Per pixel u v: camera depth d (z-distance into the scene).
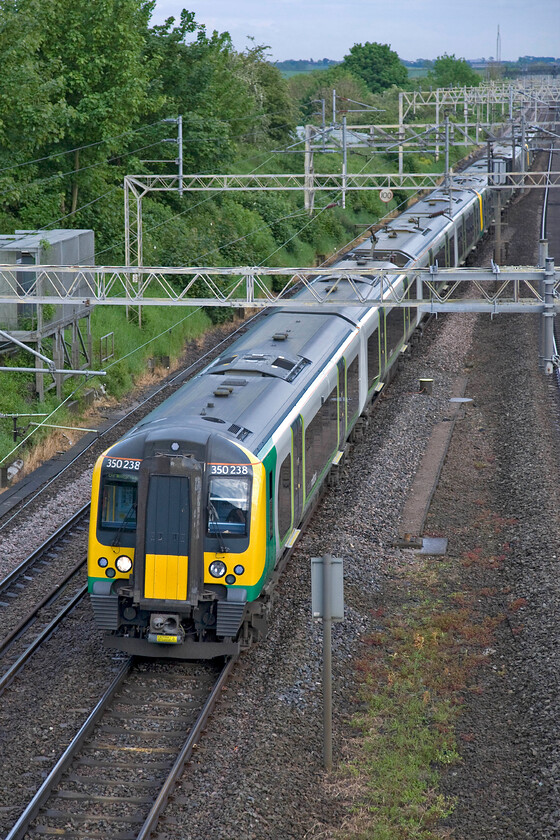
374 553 66.69
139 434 50.75
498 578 62.62
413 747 44.94
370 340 91.94
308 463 64.56
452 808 40.84
